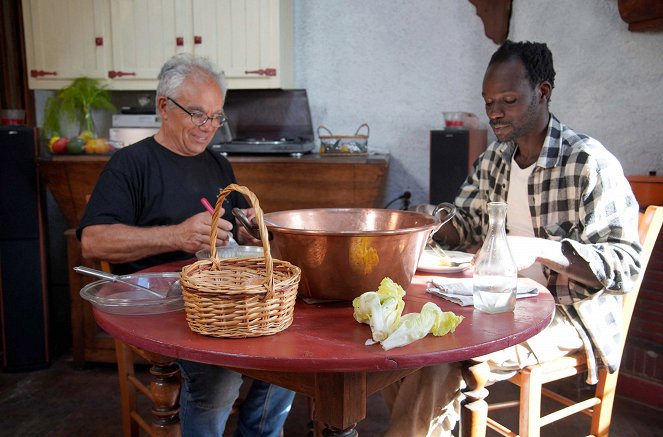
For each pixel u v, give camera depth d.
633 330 2.62
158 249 1.75
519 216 1.97
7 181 2.87
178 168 2.00
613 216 1.68
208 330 1.09
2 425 2.45
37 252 2.96
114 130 3.17
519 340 1.12
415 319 1.07
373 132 3.38
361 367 0.99
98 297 1.29
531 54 1.76
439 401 1.62
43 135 3.45
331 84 3.39
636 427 2.39
